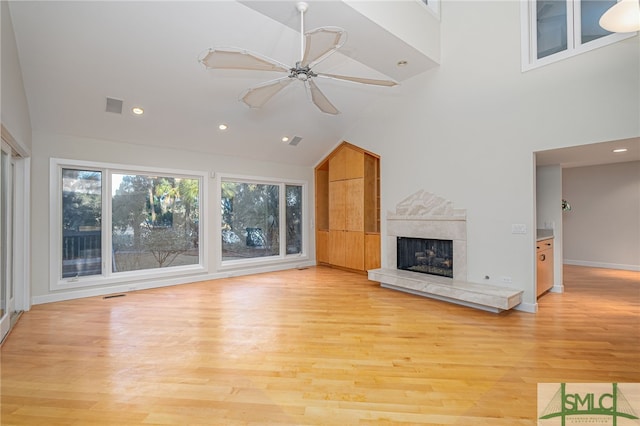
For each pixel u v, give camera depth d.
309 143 6.26
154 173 5.06
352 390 2.08
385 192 5.43
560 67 3.46
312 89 3.16
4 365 2.42
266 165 6.39
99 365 2.42
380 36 3.74
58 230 4.23
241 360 2.51
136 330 3.14
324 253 6.95
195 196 5.55
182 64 3.75
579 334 3.00
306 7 3.12
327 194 7.36
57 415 1.83
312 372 2.32
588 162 5.41
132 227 4.92
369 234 5.88
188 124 4.78
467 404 1.92
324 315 3.61
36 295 4.04
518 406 1.90
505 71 3.89
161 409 1.88
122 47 3.38
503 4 3.90
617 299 4.16
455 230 4.40
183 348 2.72
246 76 4.12
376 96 5.39
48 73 3.50
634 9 2.24
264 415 1.83
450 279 4.41
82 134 4.34
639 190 5.90
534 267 3.69
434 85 4.62
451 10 4.39
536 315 3.56
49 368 2.37
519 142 3.78
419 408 1.89
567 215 6.73
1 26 2.68
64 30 3.11
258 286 5.09
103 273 4.62
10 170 3.31
